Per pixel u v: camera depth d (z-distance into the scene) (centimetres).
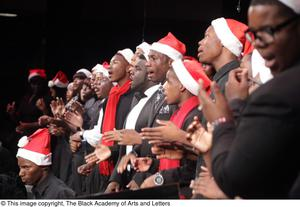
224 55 468
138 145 506
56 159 762
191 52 1052
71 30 1193
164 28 1083
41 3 1310
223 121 278
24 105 1059
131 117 580
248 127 253
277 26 269
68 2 1184
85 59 1194
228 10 821
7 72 1397
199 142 309
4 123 1252
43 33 1316
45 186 559
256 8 273
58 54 1196
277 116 249
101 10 1174
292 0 268
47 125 732
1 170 659
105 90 784
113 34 1175
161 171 441
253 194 255
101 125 686
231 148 257
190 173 436
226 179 256
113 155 596
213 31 471
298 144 249
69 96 938
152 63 567
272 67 276
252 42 299
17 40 1381
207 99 285
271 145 247
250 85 373
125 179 564
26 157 561
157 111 519
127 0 1152
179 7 1064
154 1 1077
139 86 623
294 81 252
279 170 251
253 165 249
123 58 691
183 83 464
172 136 398
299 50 271
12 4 1320
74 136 689
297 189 249
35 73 1064
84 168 573
